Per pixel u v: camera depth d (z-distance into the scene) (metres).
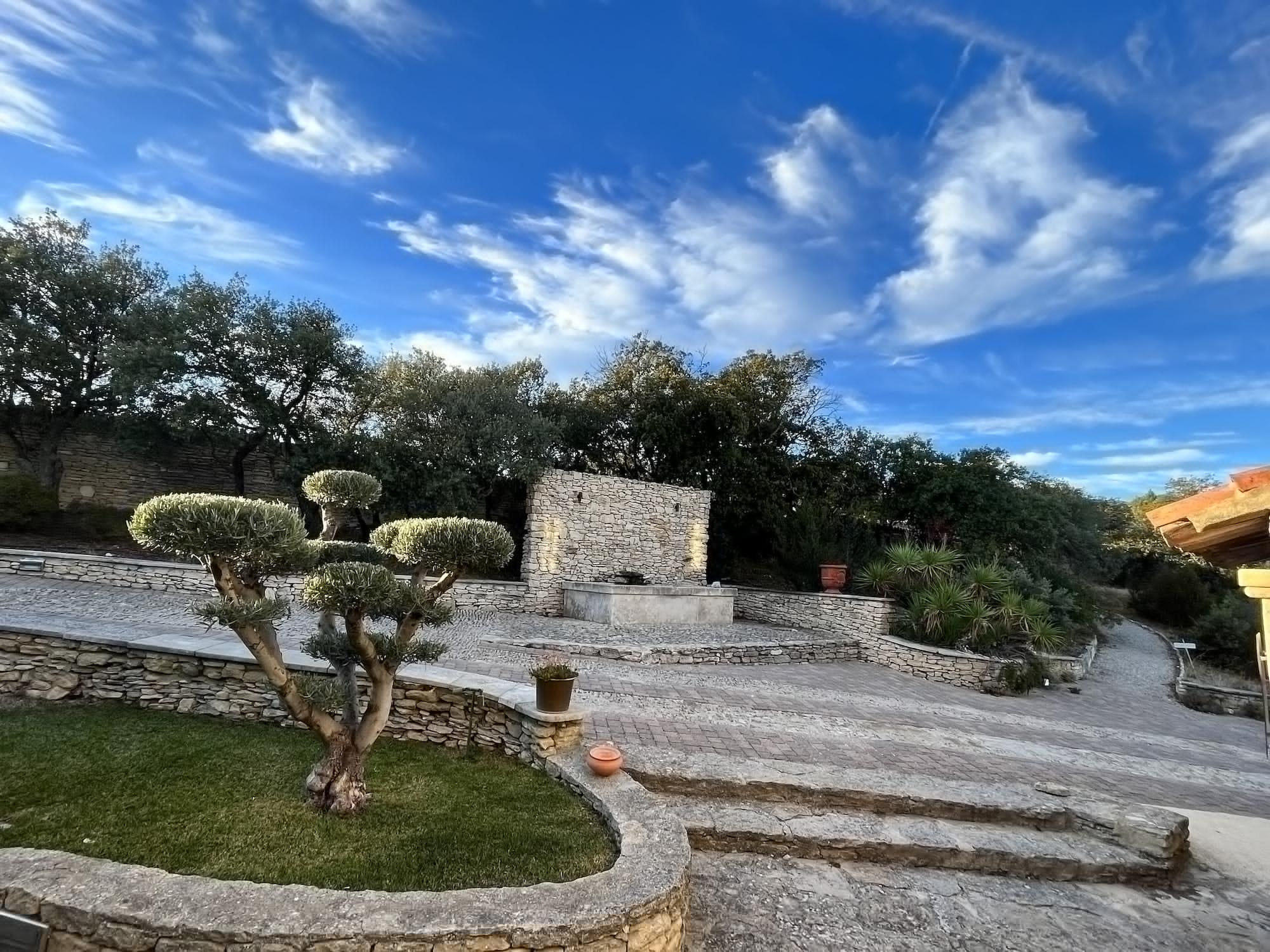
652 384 18.14
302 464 13.16
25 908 2.34
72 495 13.77
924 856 4.15
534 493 13.80
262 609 3.28
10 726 4.68
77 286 12.73
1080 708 10.27
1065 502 19.91
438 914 2.45
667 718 6.52
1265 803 6.02
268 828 3.41
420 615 4.00
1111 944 3.45
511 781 4.45
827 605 13.74
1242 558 3.04
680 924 2.99
